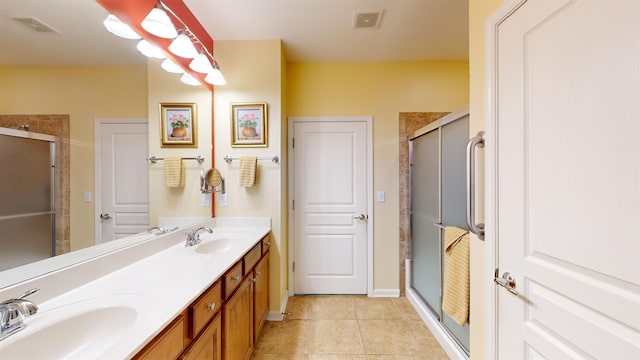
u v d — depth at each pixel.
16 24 0.94
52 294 0.95
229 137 2.29
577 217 0.74
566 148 0.77
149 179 1.70
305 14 1.94
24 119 0.96
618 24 0.64
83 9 1.18
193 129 2.08
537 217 0.87
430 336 2.05
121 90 1.45
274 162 2.29
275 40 2.29
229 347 1.33
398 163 2.74
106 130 1.36
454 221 1.81
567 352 0.77
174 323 0.88
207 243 1.81
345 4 1.84
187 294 0.99
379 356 1.82
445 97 2.73
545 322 0.85
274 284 2.29
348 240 2.77
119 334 0.86
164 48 1.68
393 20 2.04
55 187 1.07
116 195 1.42
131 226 1.53
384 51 2.53
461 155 1.71
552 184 0.82
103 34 1.30
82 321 0.86
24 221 0.95
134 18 1.40
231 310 1.36
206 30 2.14
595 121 0.69
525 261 0.93
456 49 2.50
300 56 2.61
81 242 1.19
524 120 0.93
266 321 2.26
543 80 0.85
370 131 2.73
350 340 2.00
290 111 2.74
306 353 1.84
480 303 1.21
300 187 2.75
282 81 2.39
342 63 2.74
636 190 0.61
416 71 2.73
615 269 0.65
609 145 0.66
